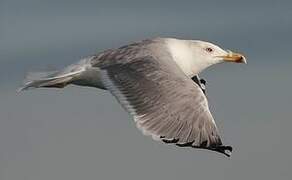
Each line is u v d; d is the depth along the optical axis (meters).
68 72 15.58
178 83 14.13
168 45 16.58
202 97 13.84
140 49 15.54
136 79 14.55
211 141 13.47
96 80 15.52
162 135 13.58
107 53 15.60
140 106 14.00
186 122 13.60
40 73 15.81
